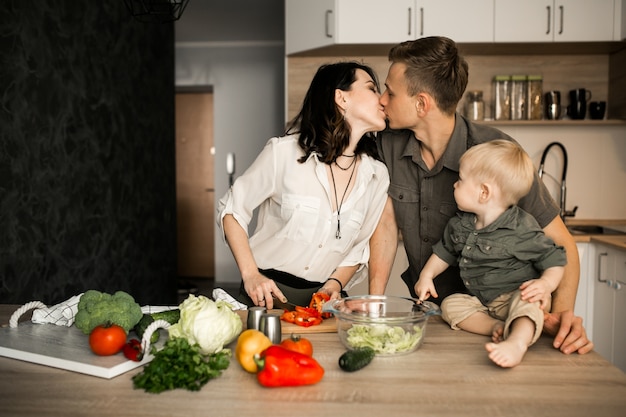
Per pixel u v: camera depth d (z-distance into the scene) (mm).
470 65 4016
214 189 7195
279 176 1841
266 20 5902
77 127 3352
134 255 4414
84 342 1309
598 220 3996
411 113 1753
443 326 1498
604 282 3117
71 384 1088
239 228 1799
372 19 3635
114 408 973
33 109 2812
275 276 1885
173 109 5484
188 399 1008
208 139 7293
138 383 1062
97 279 3674
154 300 4934
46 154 2959
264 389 1049
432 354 1254
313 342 1346
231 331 1223
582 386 1067
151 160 4820
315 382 1069
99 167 3695
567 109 3906
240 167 7008
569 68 4000
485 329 1402
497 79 3854
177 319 1346
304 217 1827
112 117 3914
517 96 3854
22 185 2703
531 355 1248
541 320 1272
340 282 1900
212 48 6910
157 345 1273
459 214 1706
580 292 3262
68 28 3221
